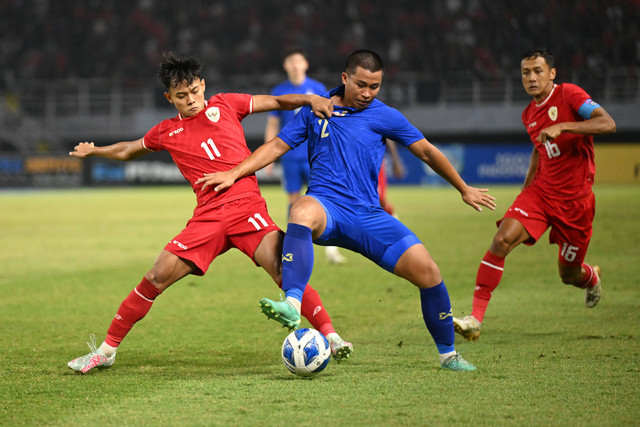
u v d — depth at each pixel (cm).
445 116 9788
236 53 11062
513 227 1950
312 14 11450
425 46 10738
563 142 1945
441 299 1538
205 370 1598
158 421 1227
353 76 1516
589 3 10388
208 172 1639
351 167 1535
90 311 2369
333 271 3216
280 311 1392
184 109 1623
